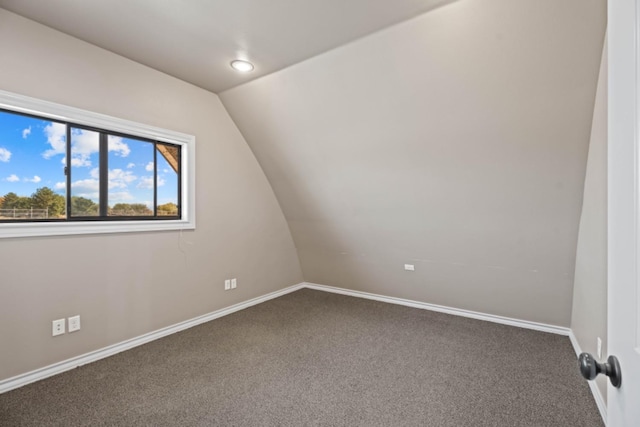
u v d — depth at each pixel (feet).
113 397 6.56
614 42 2.23
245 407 6.30
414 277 12.35
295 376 7.47
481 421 5.90
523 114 7.04
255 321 11.10
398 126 8.59
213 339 9.51
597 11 5.25
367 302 13.56
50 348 7.30
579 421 5.88
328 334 10.01
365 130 9.14
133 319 8.87
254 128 11.17
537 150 7.49
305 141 10.49
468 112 7.52
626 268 2.04
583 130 6.81
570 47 5.79
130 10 6.32
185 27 6.85
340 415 6.07
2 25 6.44
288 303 13.28
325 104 9.03
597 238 6.64
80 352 7.81
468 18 6.03
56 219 7.59
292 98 9.39
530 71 6.37
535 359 8.32
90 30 7.10
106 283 8.27
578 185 7.66
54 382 7.06
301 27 6.74
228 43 7.45
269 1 5.90
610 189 2.33
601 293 6.39
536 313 10.34
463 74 6.91
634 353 1.90
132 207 9.07
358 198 11.21
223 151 11.18
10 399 6.41
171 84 9.43
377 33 6.89
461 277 11.24
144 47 7.75
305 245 14.66
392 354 8.63
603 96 5.77
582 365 2.26
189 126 9.98
